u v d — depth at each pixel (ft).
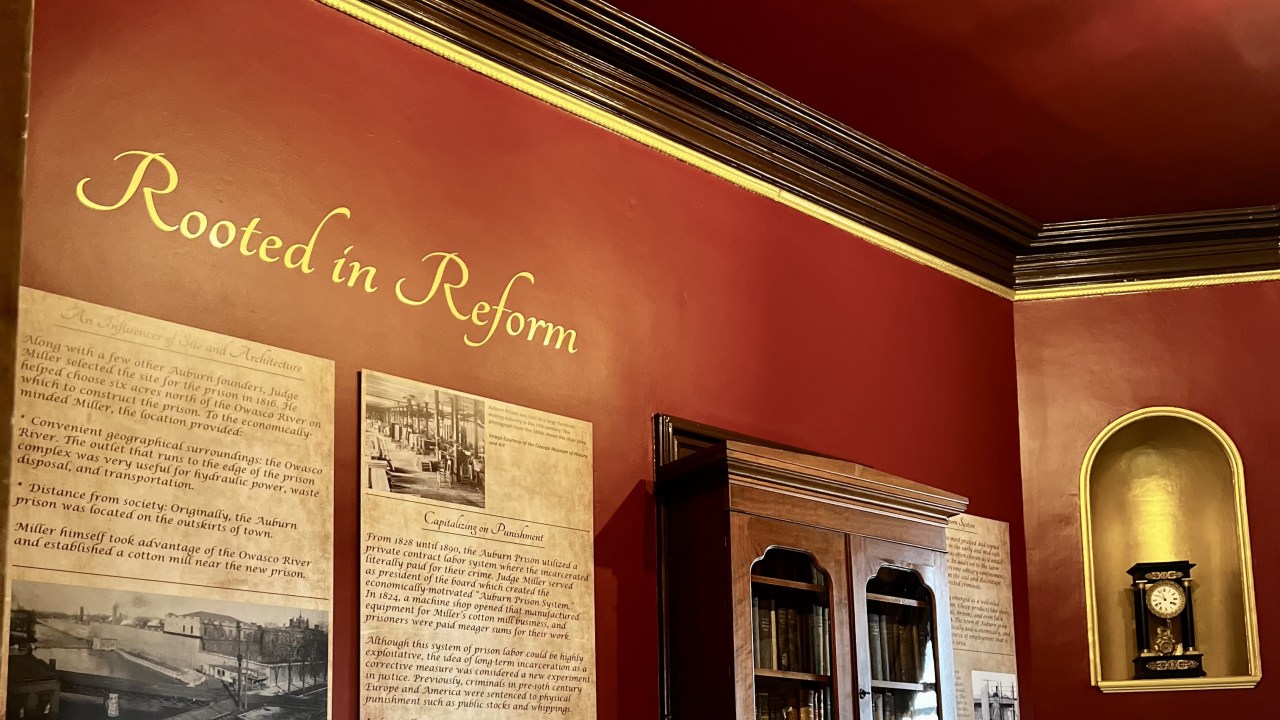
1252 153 20.27
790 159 19.15
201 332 12.36
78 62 12.09
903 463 19.80
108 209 12.01
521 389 15.10
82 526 11.15
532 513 14.74
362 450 13.34
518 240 15.51
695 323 17.30
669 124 17.63
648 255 16.96
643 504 15.99
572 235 16.12
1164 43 17.37
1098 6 16.57
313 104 13.88
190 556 11.78
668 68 17.24
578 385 15.71
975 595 20.47
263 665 12.08
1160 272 22.53
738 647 14.78
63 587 10.93
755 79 18.04
